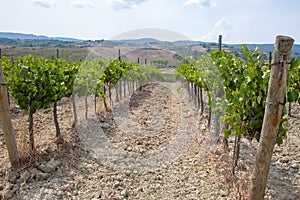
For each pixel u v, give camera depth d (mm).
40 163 4574
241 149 5359
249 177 4082
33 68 5191
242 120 4086
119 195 3855
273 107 2818
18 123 6594
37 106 4887
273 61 2758
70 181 4121
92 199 3703
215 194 3826
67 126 6594
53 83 5395
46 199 3611
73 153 5121
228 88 4672
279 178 4258
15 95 4742
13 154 4348
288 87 3641
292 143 5621
